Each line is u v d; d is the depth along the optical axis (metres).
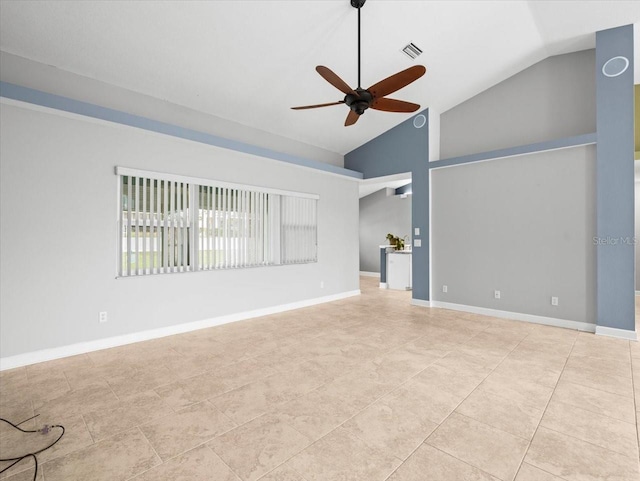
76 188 3.33
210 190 4.42
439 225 5.48
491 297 4.93
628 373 2.81
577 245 4.20
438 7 3.49
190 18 3.10
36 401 2.38
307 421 2.11
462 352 3.35
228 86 4.16
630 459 1.73
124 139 3.64
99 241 3.47
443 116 5.61
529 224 4.57
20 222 3.03
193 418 2.15
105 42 3.21
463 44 4.12
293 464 1.71
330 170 5.84
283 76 4.14
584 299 4.15
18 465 1.71
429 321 4.61
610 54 3.84
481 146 5.17
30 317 3.08
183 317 4.12
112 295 3.56
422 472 1.64
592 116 4.25
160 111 4.17
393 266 7.59
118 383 2.67
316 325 4.42
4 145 2.95
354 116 3.41
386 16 3.46
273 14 3.22
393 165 5.99
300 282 5.59
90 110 3.26
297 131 5.58
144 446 1.87
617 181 3.80
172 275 4.02
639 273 6.48
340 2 3.19
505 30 3.96
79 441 1.91
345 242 6.49
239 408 2.28
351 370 2.91
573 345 3.55
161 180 3.94
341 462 1.72
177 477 1.62
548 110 4.56
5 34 2.97
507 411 2.22
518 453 1.79
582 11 3.63
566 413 2.18
